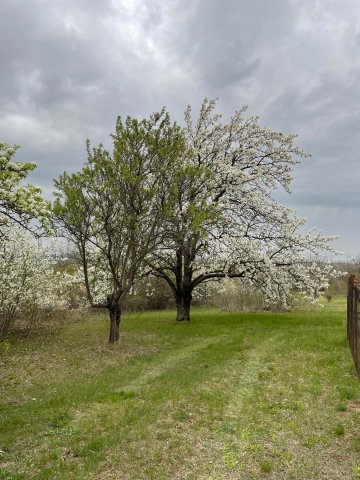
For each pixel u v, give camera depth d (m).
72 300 27.88
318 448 6.95
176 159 16.34
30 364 13.34
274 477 6.09
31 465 6.52
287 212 21.62
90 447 7.06
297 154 23.14
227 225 21.62
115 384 10.85
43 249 20.30
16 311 18.95
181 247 18.73
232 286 30.48
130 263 16.88
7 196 10.26
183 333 18.81
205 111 23.48
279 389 10.12
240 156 23.45
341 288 39.62
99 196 15.12
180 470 6.34
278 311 27.69
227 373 11.80
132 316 26.97
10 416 8.62
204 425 7.96
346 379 10.73
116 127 15.62
